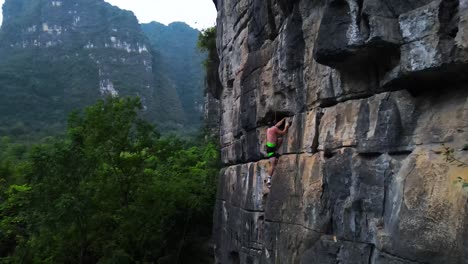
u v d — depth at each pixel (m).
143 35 119.75
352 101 6.59
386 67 5.93
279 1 8.86
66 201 14.85
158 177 22.12
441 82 5.23
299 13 8.28
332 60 6.24
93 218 17.12
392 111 5.73
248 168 11.36
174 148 20.62
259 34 10.55
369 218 5.81
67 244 17.17
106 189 17.98
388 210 5.48
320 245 6.74
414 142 5.36
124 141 18.55
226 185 13.87
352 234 6.09
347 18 5.95
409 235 4.92
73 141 17.20
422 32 5.05
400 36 5.34
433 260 4.60
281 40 8.92
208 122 29.97
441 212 4.60
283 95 9.17
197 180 24.44
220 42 15.38
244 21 12.09
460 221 4.36
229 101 14.12
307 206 7.37
